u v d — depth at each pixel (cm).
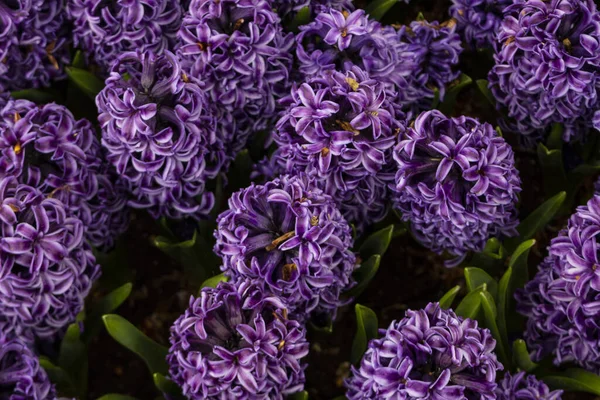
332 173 92
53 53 102
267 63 95
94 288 105
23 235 89
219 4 93
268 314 90
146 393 104
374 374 87
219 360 89
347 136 90
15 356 91
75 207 94
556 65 94
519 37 95
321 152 91
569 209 108
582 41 94
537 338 97
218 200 100
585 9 94
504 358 97
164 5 96
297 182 91
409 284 107
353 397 93
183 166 94
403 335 88
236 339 90
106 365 105
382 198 97
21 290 91
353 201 96
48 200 91
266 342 88
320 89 91
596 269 90
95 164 96
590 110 99
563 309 93
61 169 94
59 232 91
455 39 100
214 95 95
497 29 102
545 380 96
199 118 93
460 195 92
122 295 97
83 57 104
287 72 96
